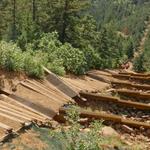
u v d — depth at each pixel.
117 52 64.25
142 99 14.96
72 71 18.41
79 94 13.50
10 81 12.19
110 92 15.46
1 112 9.75
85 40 33.91
